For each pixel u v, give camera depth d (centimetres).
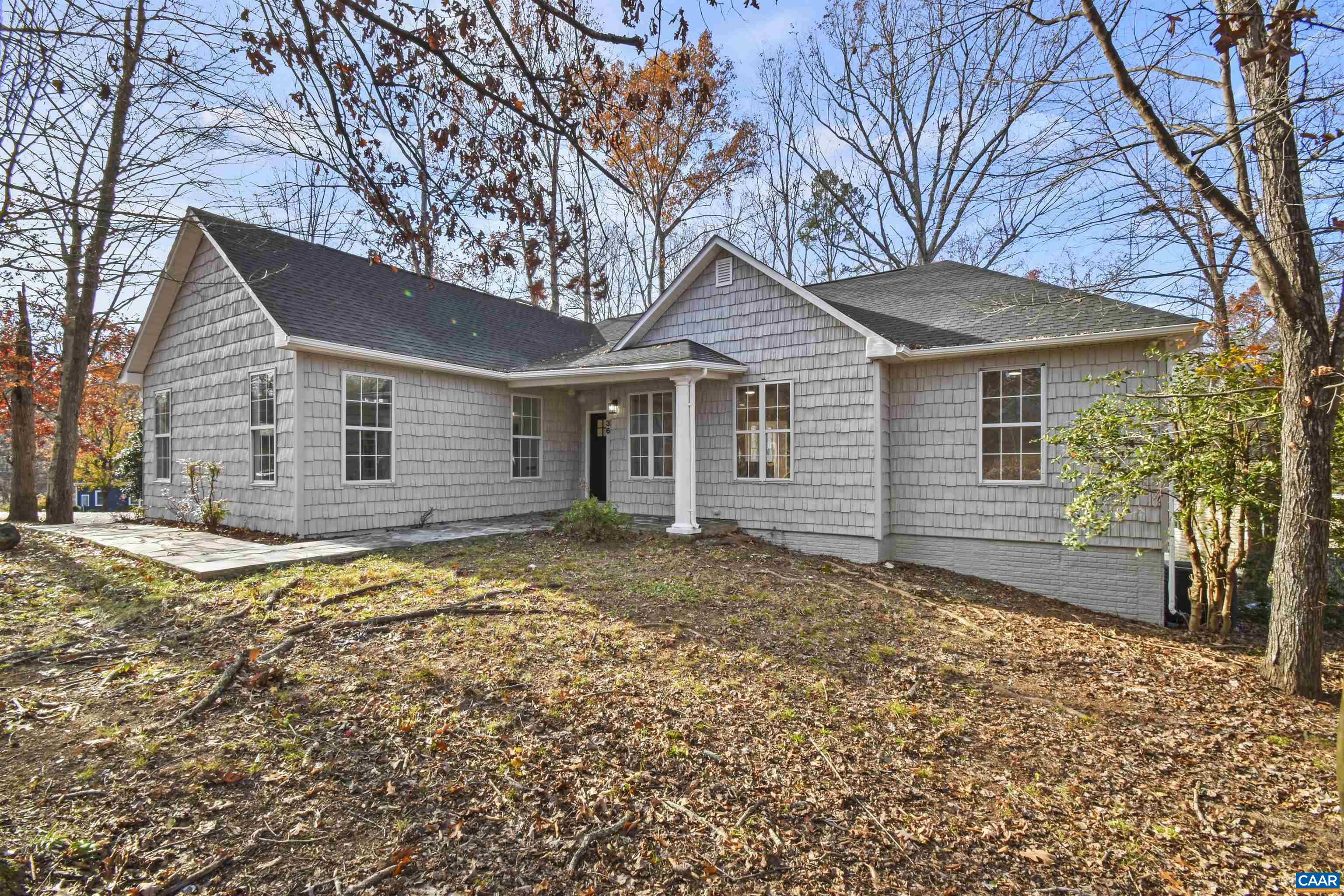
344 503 970
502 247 440
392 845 275
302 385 916
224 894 242
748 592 699
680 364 970
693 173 1889
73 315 1084
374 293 1200
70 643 484
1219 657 604
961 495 938
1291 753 395
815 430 1001
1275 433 641
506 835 286
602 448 1408
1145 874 278
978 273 1212
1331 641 713
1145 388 802
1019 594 854
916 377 975
